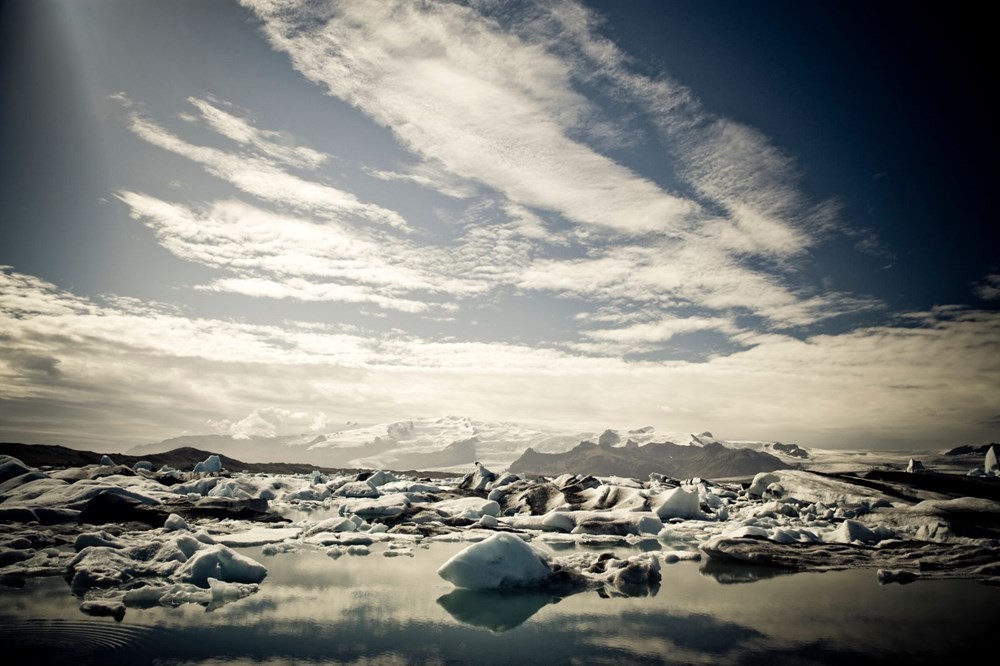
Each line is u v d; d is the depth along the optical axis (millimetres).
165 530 11414
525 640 5543
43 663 4602
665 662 4953
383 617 6297
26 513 12086
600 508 18672
